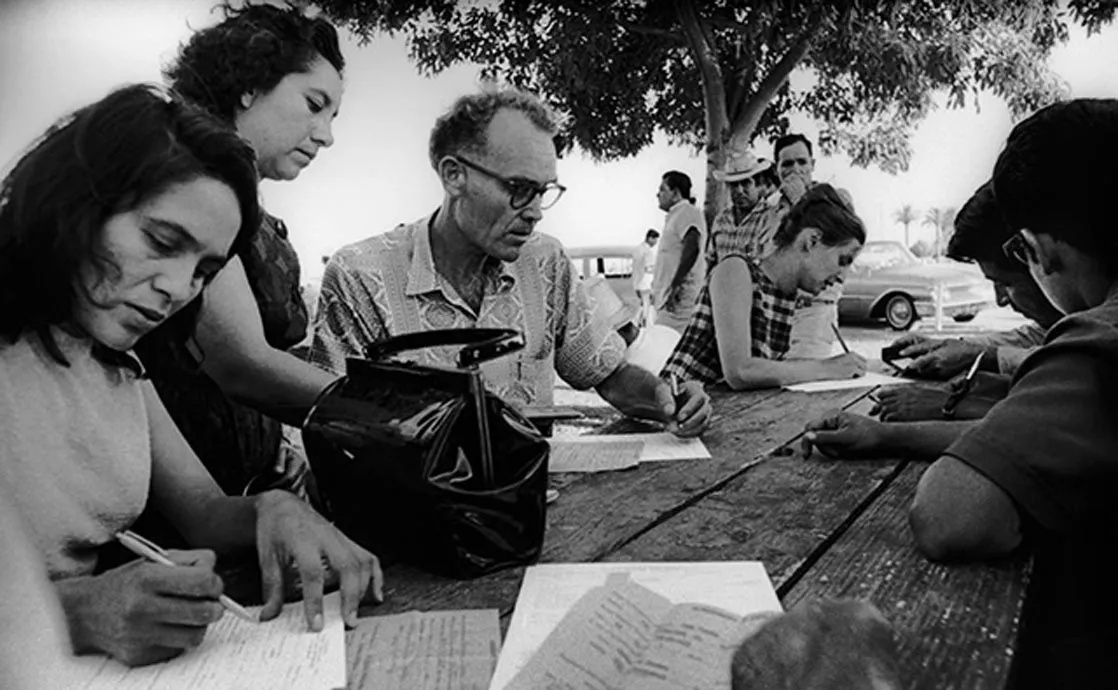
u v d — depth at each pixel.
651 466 1.53
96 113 0.85
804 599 0.95
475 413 1.04
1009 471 1.00
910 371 2.45
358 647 0.85
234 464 1.47
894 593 0.96
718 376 2.53
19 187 0.85
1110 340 1.00
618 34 5.55
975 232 1.79
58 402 0.91
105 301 0.87
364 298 1.86
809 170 3.42
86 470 0.93
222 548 1.06
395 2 5.24
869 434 1.53
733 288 2.44
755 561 1.06
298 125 1.63
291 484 1.54
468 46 5.55
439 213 1.88
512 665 0.81
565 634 0.80
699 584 0.99
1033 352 1.08
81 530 0.94
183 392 1.34
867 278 7.70
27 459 0.89
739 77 5.16
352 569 0.95
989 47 5.18
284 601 0.96
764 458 1.57
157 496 1.11
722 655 0.74
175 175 0.84
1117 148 1.12
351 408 1.10
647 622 0.81
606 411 2.03
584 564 1.07
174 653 0.83
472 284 1.89
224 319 1.37
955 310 7.39
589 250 7.48
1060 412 1.00
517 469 1.08
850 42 5.15
